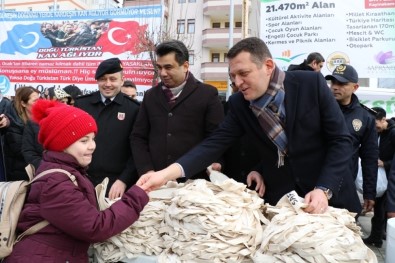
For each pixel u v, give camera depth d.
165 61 2.04
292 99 1.55
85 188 1.26
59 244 1.21
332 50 4.54
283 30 4.70
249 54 1.42
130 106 2.37
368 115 2.63
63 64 6.37
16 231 1.23
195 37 22.39
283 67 4.73
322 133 1.61
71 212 1.16
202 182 1.33
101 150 2.29
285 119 1.56
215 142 1.72
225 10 21.22
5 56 6.60
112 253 1.27
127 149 2.34
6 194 1.22
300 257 1.04
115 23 6.06
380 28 4.38
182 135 2.11
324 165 1.52
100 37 6.15
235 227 1.14
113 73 2.29
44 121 1.28
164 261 1.16
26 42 6.52
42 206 1.18
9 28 6.55
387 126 3.61
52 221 1.17
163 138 2.12
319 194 1.35
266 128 1.58
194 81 2.18
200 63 22.12
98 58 6.20
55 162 1.26
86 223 1.16
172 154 2.10
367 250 1.10
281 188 1.70
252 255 1.13
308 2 4.54
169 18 20.06
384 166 3.51
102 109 2.34
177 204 1.22
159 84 2.24
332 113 1.55
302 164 1.62
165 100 2.16
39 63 6.48
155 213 1.33
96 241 1.20
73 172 1.24
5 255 1.19
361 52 4.46
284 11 4.66
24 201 1.25
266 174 1.77
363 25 4.43
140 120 2.23
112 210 1.22
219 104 2.17
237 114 1.69
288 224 1.10
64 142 1.26
